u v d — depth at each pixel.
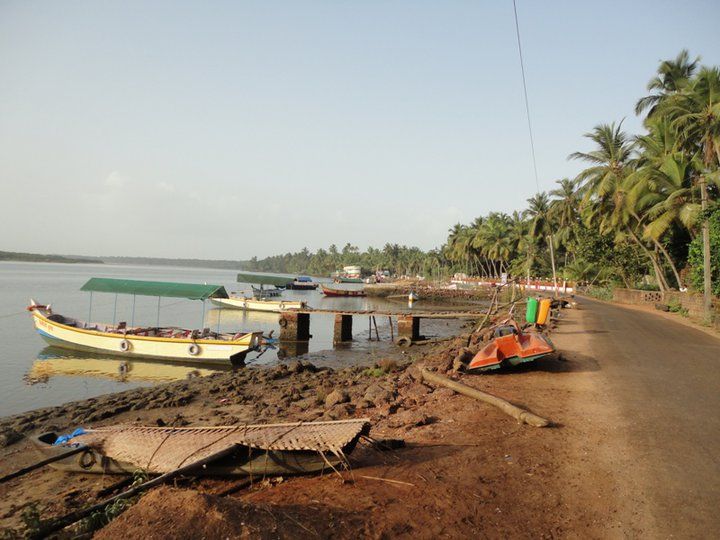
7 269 177.12
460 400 9.39
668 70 32.47
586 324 21.91
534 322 17.14
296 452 5.91
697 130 28.06
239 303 47.66
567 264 69.56
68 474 7.44
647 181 30.89
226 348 21.39
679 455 6.18
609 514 4.68
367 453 6.55
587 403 8.74
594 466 5.86
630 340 16.72
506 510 4.79
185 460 5.91
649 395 9.24
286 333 29.98
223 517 4.04
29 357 22.16
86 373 19.45
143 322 36.59
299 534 4.11
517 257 86.38
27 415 12.34
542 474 5.66
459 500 5.01
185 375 19.41
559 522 4.54
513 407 8.11
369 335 32.75
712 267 23.98
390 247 181.12
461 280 104.25
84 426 11.27
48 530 4.80
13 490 7.04
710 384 10.17
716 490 5.17
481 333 20.42
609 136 37.88
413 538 4.25
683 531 4.34
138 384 17.75
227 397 13.75
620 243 43.34
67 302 51.06
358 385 13.67
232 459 6.02
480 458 6.22
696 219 26.70
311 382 15.45
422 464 6.08
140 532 3.92
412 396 10.19
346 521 4.49
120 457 6.45
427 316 29.53
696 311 25.78
